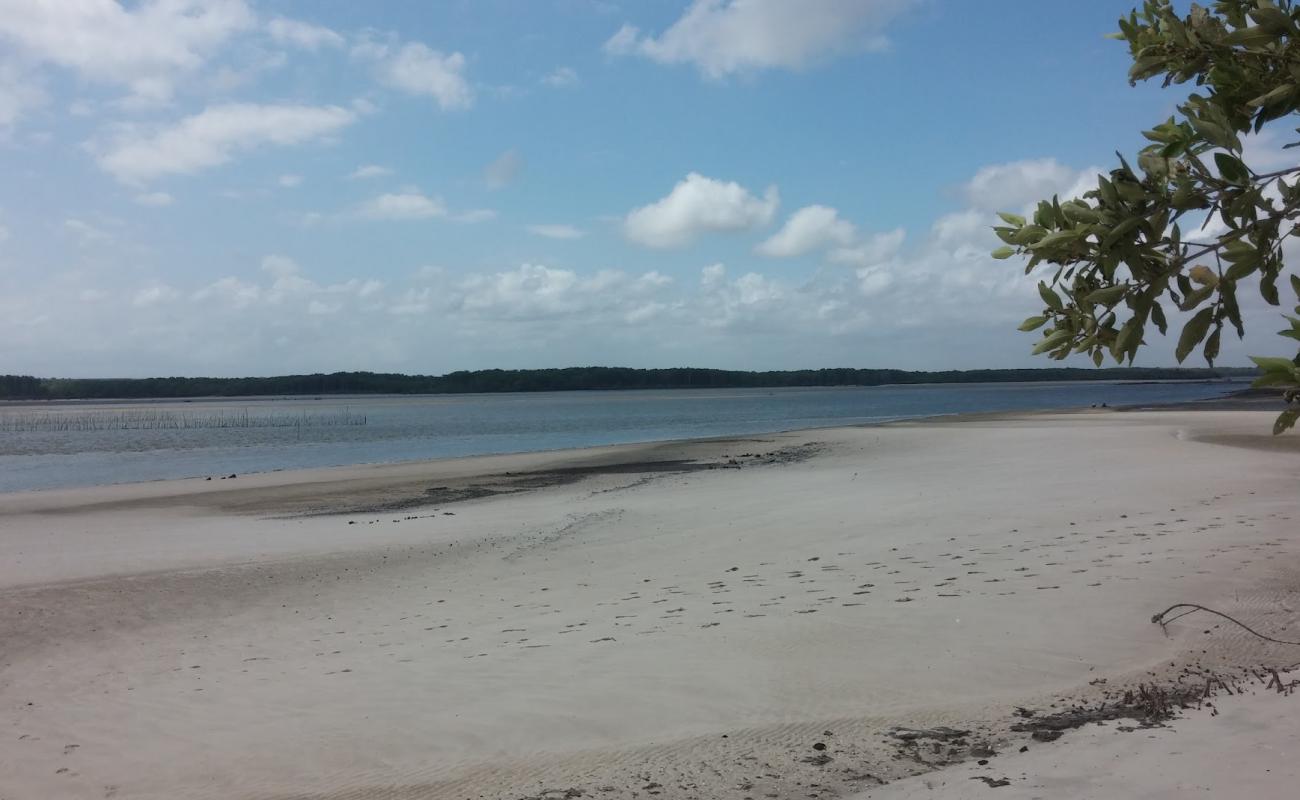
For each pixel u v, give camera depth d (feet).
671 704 21.47
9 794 19.90
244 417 339.36
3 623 39.04
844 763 17.04
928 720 19.06
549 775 17.97
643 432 206.08
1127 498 50.37
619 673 24.40
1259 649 21.77
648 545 48.29
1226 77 6.32
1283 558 31.07
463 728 21.21
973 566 34.73
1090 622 25.35
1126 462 73.77
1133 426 130.21
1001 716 18.88
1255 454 77.10
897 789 15.20
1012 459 83.46
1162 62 6.67
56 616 40.11
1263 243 5.81
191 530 65.87
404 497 83.51
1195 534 37.11
